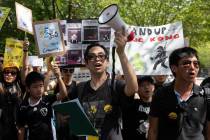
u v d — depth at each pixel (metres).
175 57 3.57
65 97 4.65
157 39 6.31
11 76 5.74
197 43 24.02
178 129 3.49
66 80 5.88
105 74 3.85
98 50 3.74
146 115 4.73
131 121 4.75
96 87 3.78
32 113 4.91
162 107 3.57
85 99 3.77
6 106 5.04
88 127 3.60
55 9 16.94
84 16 17.30
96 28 5.92
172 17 21.58
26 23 6.58
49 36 5.53
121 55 3.53
